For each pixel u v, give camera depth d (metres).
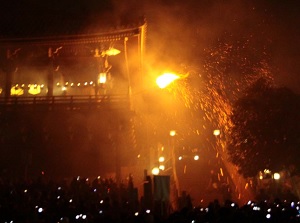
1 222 18.34
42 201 21.23
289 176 29.28
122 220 14.77
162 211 16.59
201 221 14.12
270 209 15.42
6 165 34.31
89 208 19.23
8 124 35.22
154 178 16.86
